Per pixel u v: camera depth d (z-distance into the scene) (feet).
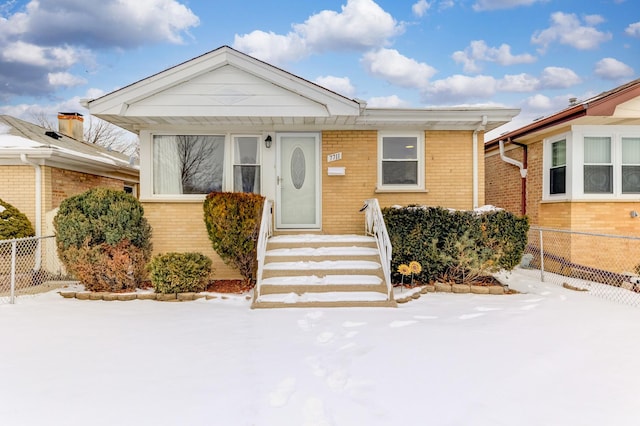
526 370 12.08
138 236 24.62
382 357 13.12
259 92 25.44
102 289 23.66
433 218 24.35
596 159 29.68
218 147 28.58
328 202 29.19
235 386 11.06
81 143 47.29
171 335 15.61
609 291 24.07
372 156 29.17
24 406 9.99
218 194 23.86
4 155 28.73
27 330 16.25
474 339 14.87
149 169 27.91
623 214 29.40
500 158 41.32
